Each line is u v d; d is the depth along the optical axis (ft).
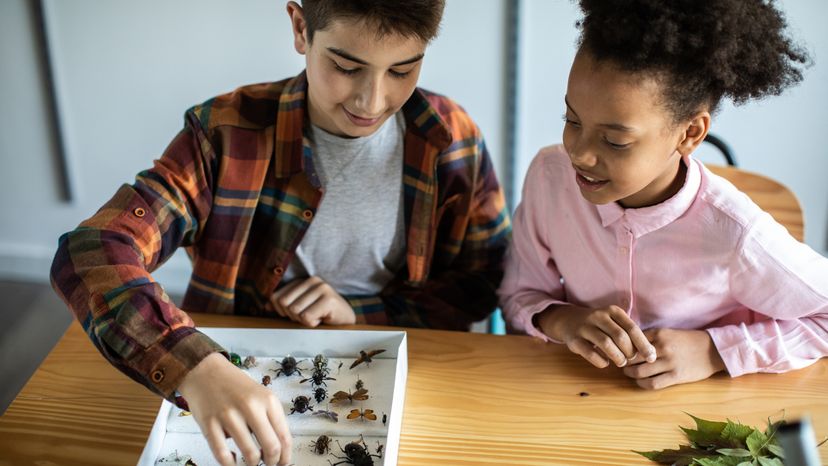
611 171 2.85
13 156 7.30
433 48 6.56
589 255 3.50
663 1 2.64
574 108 2.79
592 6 2.78
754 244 3.15
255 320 3.56
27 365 6.60
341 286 4.07
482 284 4.08
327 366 3.13
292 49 6.66
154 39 6.70
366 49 3.02
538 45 6.42
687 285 3.35
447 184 3.84
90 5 6.59
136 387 3.11
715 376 3.24
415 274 3.97
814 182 6.52
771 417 3.01
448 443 2.86
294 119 3.59
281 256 3.80
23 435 2.88
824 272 3.19
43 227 7.66
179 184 3.50
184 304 3.89
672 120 2.77
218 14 6.56
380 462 2.69
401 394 2.95
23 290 7.56
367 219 3.88
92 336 2.84
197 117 3.62
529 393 3.12
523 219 3.73
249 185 3.64
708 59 2.67
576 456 2.81
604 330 3.18
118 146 7.20
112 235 3.16
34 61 6.85
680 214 3.21
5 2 6.62
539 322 3.54
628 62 2.63
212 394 2.52
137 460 2.79
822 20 5.89
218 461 2.56
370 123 3.33
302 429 2.81
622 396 3.11
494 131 6.85
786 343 3.23
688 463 2.74
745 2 2.72
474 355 3.33
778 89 2.95
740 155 6.54
